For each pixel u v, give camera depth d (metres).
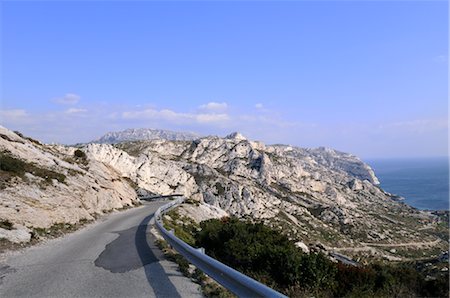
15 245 13.84
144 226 21.78
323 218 170.88
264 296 5.37
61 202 23.11
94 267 10.35
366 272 11.38
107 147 80.25
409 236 163.38
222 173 182.25
